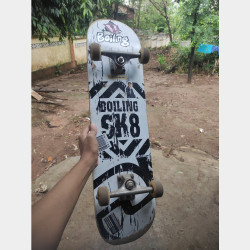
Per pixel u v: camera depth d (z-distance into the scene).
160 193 1.16
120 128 1.46
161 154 2.86
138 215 1.36
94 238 1.67
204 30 6.29
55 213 0.57
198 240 1.67
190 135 3.55
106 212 1.31
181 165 2.61
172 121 4.10
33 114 3.93
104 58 1.49
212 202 2.04
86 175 0.82
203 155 2.92
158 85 6.81
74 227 1.75
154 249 1.59
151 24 14.96
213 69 8.09
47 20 3.45
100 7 4.42
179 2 6.54
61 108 4.39
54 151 2.90
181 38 6.91
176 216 1.87
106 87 1.47
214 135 3.58
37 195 2.07
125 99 1.51
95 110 1.43
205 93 5.88
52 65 7.89
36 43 7.01
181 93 5.83
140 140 1.50
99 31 1.53
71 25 4.12
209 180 2.34
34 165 2.59
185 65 8.88
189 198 2.08
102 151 1.39
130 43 1.58
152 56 12.49
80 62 9.73
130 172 1.43
